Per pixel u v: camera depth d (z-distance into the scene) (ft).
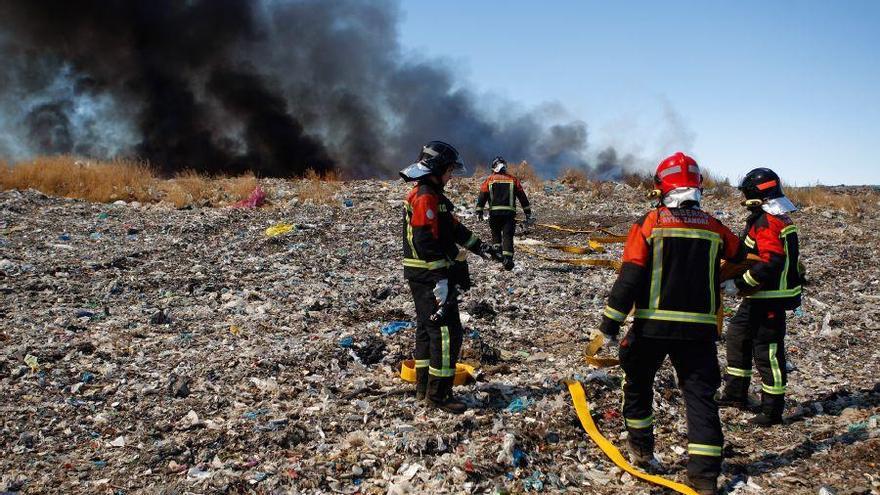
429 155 16.12
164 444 14.52
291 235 36.37
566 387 17.75
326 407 16.40
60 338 20.29
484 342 20.59
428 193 15.93
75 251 31.35
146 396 16.85
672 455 14.97
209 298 25.26
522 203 32.42
